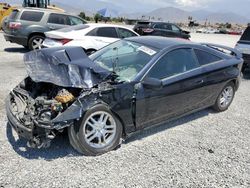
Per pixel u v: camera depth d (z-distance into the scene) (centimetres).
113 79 393
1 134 429
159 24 1727
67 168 353
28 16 1092
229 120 553
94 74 380
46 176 335
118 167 363
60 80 364
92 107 365
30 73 390
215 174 365
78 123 359
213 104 567
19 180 324
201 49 520
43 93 400
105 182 332
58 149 393
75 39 850
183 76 466
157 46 464
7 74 776
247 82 889
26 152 382
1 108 525
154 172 358
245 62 931
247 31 978
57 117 343
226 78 555
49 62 401
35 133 345
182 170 368
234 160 403
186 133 480
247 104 663
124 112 394
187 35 1822
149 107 422
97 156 385
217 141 458
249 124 540
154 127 487
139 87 404
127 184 331
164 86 434
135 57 452
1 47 1253
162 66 442
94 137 380
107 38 898
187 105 491
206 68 511
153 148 418
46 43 870
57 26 1123
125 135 413
